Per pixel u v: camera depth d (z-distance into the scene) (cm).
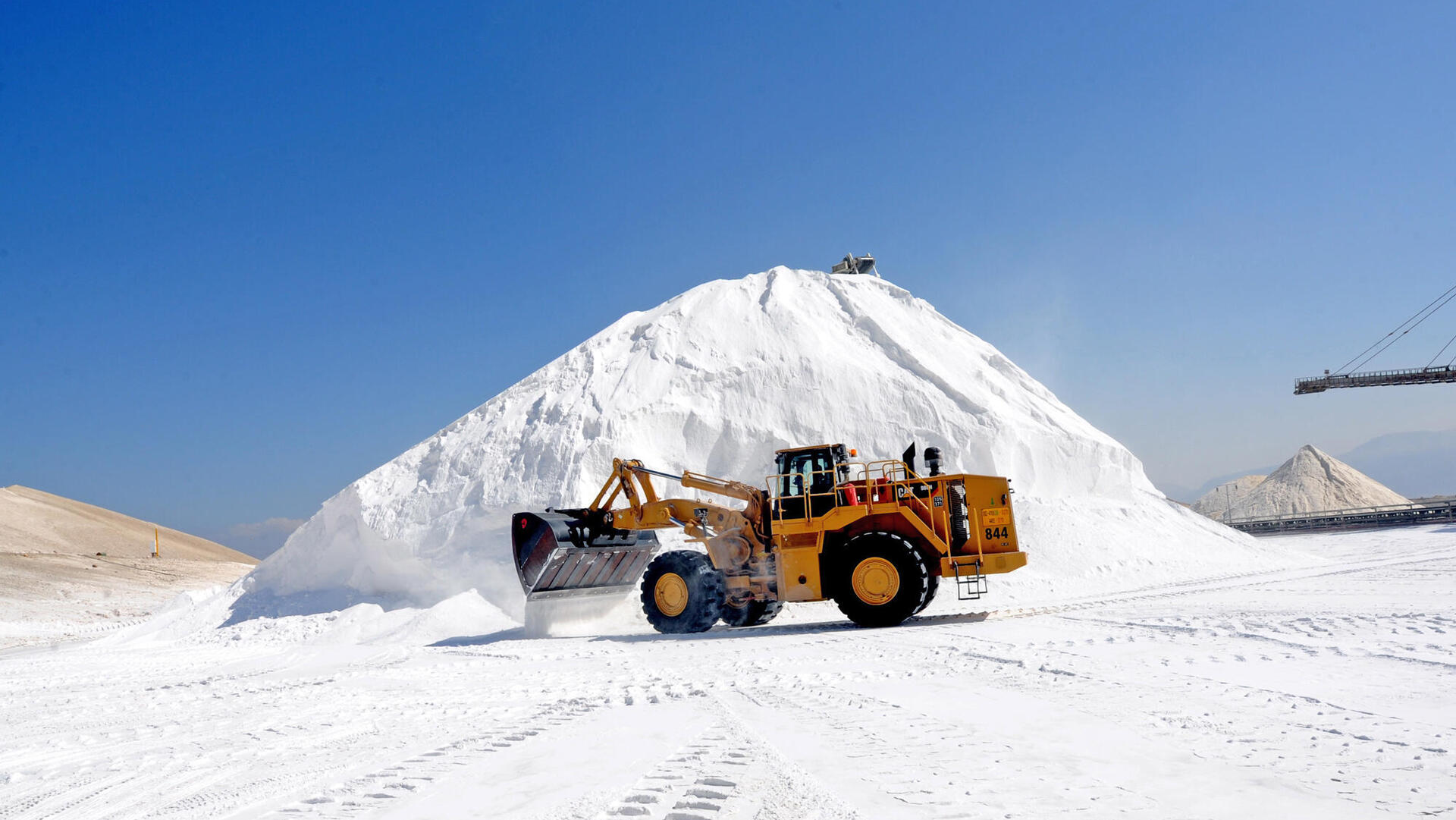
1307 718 500
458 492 1761
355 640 1381
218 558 6812
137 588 3253
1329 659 682
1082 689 611
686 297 2328
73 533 5903
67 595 2853
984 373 2198
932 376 2061
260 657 1194
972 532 1153
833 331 2200
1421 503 6881
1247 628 866
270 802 418
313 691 780
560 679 798
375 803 405
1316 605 1046
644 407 1862
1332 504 7106
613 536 1279
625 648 1020
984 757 442
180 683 919
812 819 351
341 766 485
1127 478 2095
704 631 1171
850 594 1105
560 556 1211
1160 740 464
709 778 417
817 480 1191
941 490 1150
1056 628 965
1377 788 370
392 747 529
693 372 1977
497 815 377
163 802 431
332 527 1778
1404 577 1396
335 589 1697
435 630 1367
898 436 1908
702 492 1766
